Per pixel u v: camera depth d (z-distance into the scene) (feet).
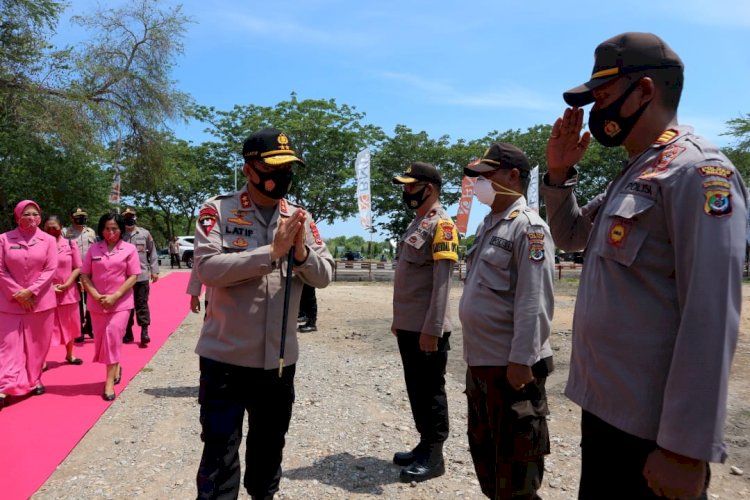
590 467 5.80
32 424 14.89
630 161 5.77
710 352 4.54
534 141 114.62
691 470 4.63
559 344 25.41
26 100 58.18
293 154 8.92
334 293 55.93
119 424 15.21
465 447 13.75
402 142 113.39
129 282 17.66
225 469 8.47
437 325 11.18
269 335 8.89
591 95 5.91
